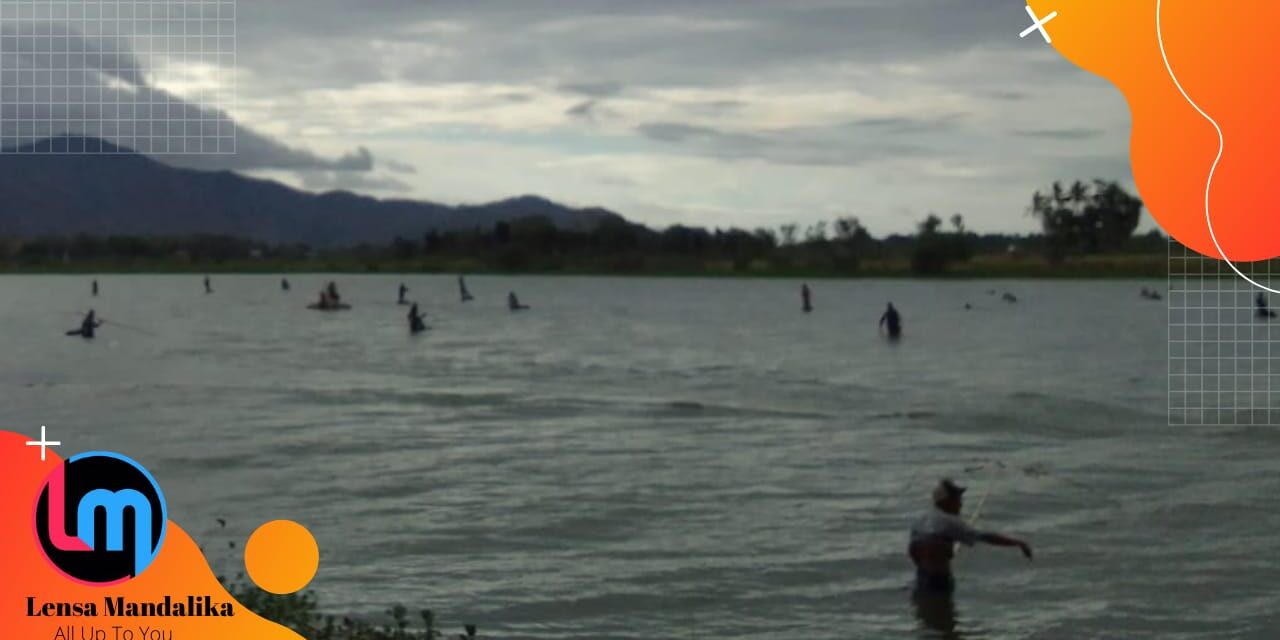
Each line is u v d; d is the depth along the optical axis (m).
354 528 17.22
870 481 20.83
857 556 15.64
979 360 45.78
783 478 21.16
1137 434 26.05
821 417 29.33
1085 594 13.92
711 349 52.09
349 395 33.91
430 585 14.33
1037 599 13.75
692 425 28.05
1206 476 20.91
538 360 46.38
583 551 15.99
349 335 62.09
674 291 142.50
